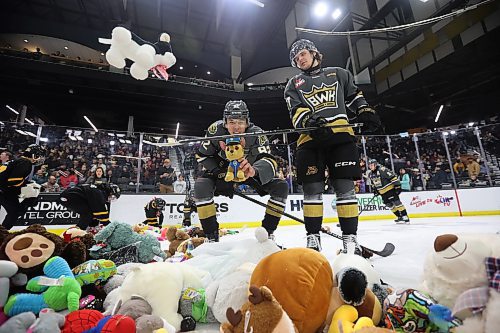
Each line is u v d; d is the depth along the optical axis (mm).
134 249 1787
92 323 883
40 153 4191
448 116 16344
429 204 8000
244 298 1016
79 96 15125
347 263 1098
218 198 7180
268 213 2295
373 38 15055
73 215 6273
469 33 11680
